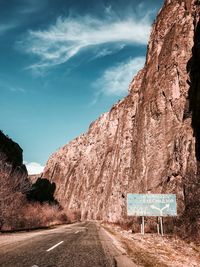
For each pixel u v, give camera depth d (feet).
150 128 159.22
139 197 91.15
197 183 77.51
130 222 132.36
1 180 84.43
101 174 401.90
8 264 26.32
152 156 148.66
